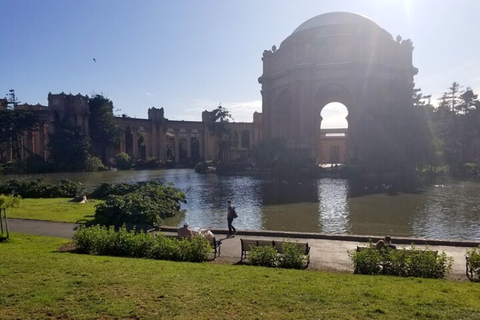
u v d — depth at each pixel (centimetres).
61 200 2875
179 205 2531
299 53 7269
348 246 1382
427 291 746
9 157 8706
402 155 5241
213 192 3662
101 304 652
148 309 631
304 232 1689
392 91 5575
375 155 5366
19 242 1377
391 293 727
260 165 6525
